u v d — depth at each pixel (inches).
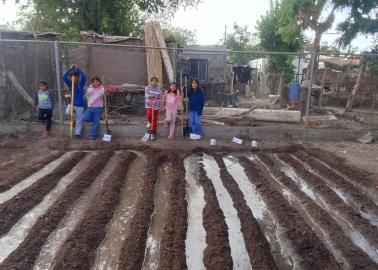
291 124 482.9
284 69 896.9
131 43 579.8
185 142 407.5
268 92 916.6
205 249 194.7
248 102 757.3
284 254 193.6
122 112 509.7
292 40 710.5
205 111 521.0
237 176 313.3
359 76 615.2
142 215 225.5
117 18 775.1
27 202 240.8
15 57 487.8
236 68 978.1
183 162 344.8
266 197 266.7
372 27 602.5
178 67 594.6
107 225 217.8
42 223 211.9
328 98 677.9
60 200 243.3
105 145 380.8
